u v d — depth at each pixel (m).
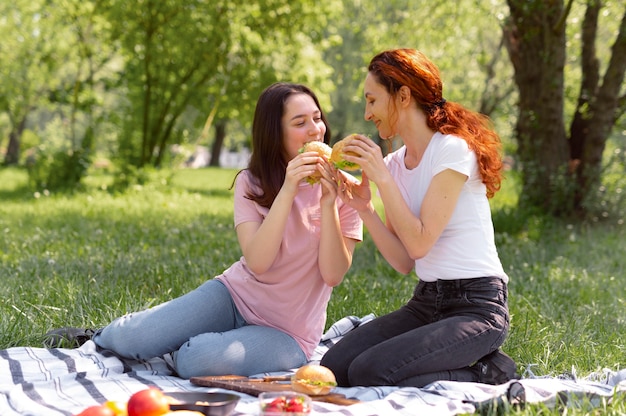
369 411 3.26
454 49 18.81
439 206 3.78
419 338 3.72
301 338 4.29
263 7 18.12
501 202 15.34
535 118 12.62
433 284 3.98
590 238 10.61
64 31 23.69
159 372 4.15
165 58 18.58
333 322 5.50
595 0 12.80
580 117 12.93
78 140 31.06
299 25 18.80
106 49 21.25
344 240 4.29
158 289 6.44
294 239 4.19
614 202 12.32
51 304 5.57
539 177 12.69
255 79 18.88
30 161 22.05
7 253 8.15
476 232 3.87
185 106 19.58
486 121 4.04
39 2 21.56
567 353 4.65
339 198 4.28
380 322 4.09
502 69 20.03
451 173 3.79
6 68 26.62
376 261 8.20
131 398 2.95
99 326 5.09
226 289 4.28
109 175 26.09
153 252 8.30
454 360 3.72
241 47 18.20
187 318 4.15
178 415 2.84
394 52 3.96
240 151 54.09
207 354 3.92
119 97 22.34
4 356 4.14
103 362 4.12
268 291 4.21
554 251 9.41
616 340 4.98
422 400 3.42
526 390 3.48
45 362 4.07
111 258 7.75
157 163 19.88
